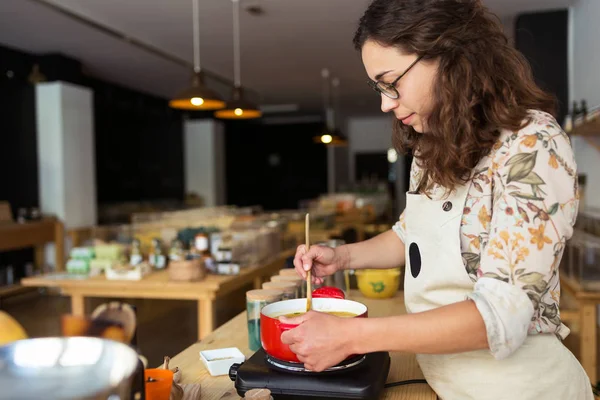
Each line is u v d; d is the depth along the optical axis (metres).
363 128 14.05
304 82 8.92
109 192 8.53
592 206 4.47
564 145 0.84
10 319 0.71
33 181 6.61
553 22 5.43
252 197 13.54
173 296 3.25
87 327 0.61
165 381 0.85
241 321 1.61
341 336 0.82
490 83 0.85
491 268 0.82
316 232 5.57
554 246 0.80
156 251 3.77
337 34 6.05
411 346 0.80
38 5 4.80
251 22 5.55
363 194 10.50
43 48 6.31
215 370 1.15
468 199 0.92
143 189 9.52
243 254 3.71
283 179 13.89
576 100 5.21
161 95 9.83
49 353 0.57
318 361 0.84
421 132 1.00
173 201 10.21
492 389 0.91
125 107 8.94
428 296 0.99
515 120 0.85
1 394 0.51
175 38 6.11
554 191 0.81
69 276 3.52
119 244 3.95
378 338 0.81
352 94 10.21
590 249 2.80
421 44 0.86
